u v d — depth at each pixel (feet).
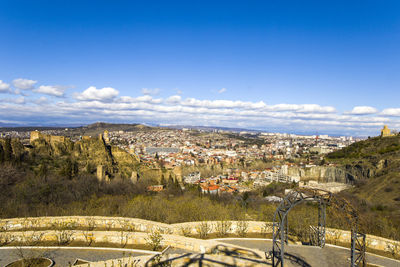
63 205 91.45
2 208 81.82
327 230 53.72
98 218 54.90
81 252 42.39
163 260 39.04
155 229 53.21
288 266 38.65
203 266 37.50
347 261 41.14
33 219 53.11
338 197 37.73
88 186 151.74
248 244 49.49
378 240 49.42
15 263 38.01
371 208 125.29
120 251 43.11
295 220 62.80
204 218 67.15
